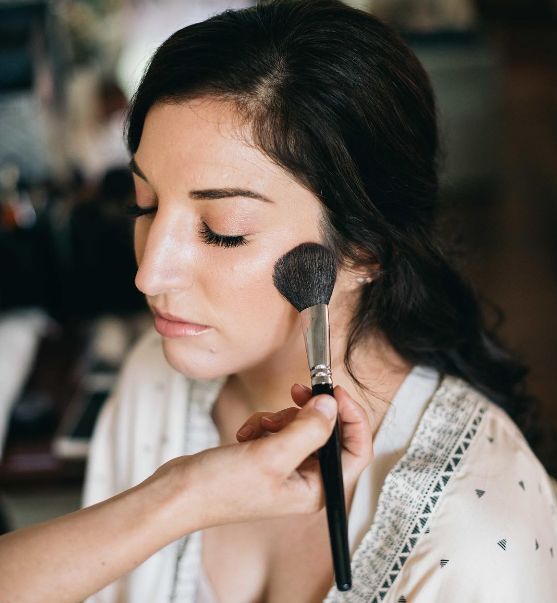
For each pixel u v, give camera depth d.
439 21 3.49
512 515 0.64
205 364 0.67
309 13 0.62
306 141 0.60
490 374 0.81
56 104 1.81
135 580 0.82
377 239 0.67
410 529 0.66
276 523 0.78
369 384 0.74
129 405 0.93
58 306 1.52
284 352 0.72
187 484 0.52
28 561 0.52
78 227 1.46
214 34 0.60
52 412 1.21
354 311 0.73
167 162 0.60
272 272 0.62
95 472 0.97
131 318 1.51
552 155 4.16
